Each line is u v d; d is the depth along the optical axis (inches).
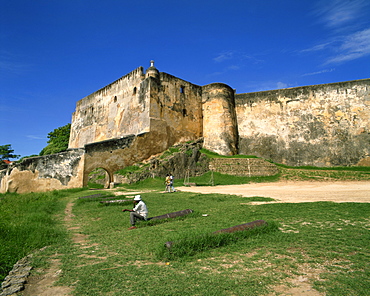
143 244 224.7
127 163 904.3
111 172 867.4
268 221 271.7
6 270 177.8
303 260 173.8
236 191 605.3
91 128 1336.1
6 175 826.8
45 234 258.5
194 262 179.9
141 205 313.0
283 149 1128.2
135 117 1052.5
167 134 1032.8
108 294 138.5
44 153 1599.4
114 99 1199.6
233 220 292.4
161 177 871.7
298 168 1045.8
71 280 158.1
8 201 533.6
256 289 136.7
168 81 1075.3
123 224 314.2
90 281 154.6
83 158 816.3
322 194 486.6
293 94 1159.0
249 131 1197.1
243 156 1069.1
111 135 1180.5
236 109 1239.5
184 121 1119.6
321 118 1098.7
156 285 145.2
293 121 1138.0
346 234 223.3
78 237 268.1
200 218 315.6
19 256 202.5
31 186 804.6
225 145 1120.8
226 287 139.6
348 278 145.3
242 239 222.8
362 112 1047.0
